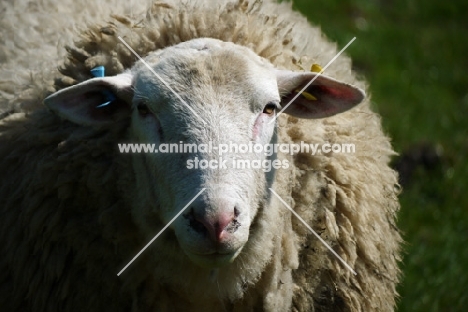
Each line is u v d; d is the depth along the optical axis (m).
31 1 9.09
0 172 7.69
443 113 16.30
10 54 8.59
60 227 7.40
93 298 7.39
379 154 8.56
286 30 8.42
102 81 7.11
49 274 7.41
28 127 7.65
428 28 21.56
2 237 7.62
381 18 21.62
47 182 7.40
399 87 17.28
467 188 13.22
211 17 7.69
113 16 8.05
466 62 19.42
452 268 11.02
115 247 7.26
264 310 7.41
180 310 7.36
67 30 8.68
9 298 7.63
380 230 8.23
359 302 8.00
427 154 14.01
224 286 7.14
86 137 7.39
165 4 8.00
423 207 12.66
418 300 10.42
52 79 7.93
